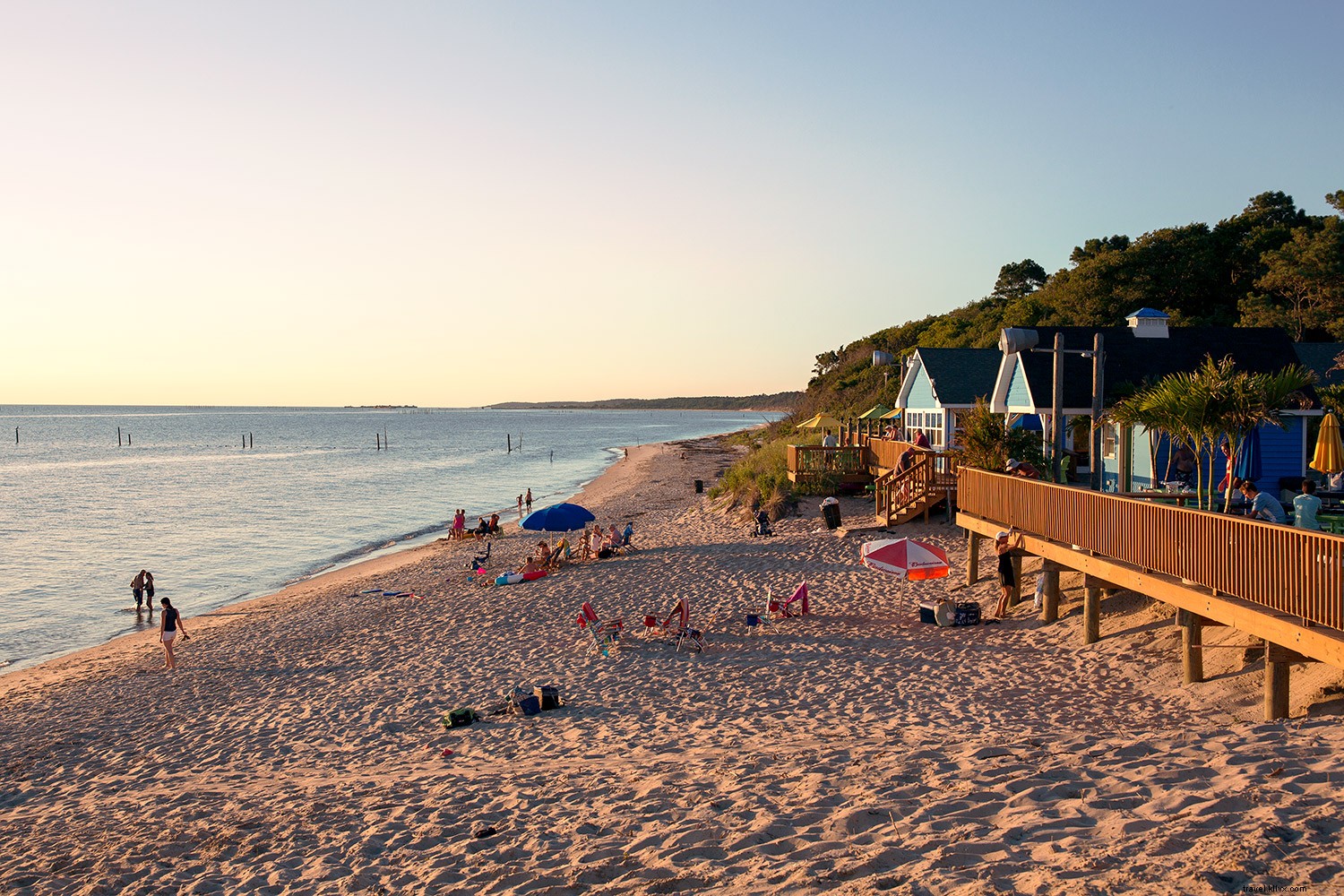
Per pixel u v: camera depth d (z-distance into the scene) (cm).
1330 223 4200
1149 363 2169
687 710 1218
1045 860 532
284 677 1647
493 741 1155
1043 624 1471
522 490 6009
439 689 1456
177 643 2064
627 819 734
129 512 4969
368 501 5453
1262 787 594
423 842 754
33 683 1798
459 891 631
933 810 646
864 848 597
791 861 595
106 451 11600
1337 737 697
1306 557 848
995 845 567
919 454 2375
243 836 824
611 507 4159
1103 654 1266
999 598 1686
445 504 5284
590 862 649
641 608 1930
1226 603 973
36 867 792
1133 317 2281
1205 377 1351
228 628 2191
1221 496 1513
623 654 1561
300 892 671
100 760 1259
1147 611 1378
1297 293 4281
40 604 2691
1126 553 1198
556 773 938
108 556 3525
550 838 719
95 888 724
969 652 1385
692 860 624
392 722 1297
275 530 4225
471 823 789
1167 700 1055
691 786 808
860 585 1950
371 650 1795
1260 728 761
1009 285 7931
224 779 1103
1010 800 643
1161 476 1909
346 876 690
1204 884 467
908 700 1170
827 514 2539
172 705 1524
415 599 2303
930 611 1598
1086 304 5009
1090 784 652
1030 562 1909
